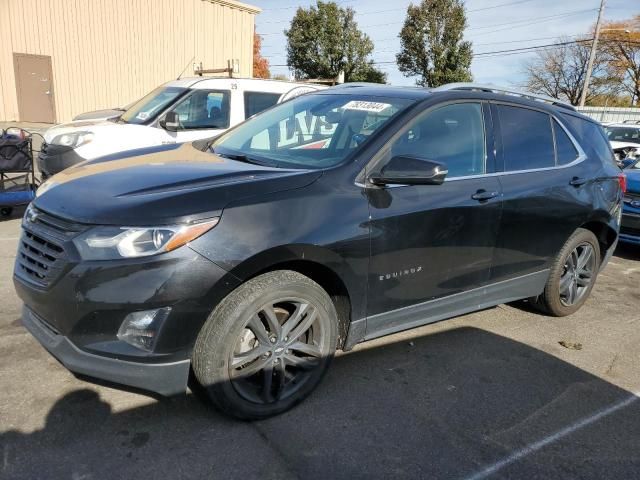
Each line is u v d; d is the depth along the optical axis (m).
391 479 2.53
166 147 3.99
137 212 2.51
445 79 37.09
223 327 2.64
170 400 3.02
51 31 15.53
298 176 2.93
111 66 16.61
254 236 2.63
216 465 2.54
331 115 3.70
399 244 3.19
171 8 17.23
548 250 4.24
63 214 2.63
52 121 16.06
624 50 51.41
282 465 2.57
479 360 3.78
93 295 2.46
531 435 2.94
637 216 6.68
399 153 3.29
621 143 16.22
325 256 2.87
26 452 2.53
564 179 4.22
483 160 3.74
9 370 3.20
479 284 3.80
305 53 38.50
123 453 2.57
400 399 3.21
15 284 2.87
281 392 2.94
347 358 3.68
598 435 2.98
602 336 4.37
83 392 3.03
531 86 56.72
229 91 7.93
